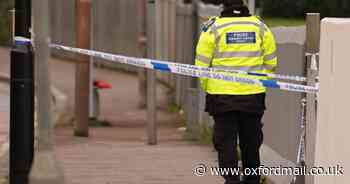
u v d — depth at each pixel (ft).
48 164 75.82
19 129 78.02
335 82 64.75
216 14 129.08
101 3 302.66
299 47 82.79
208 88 75.72
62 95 214.07
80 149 113.70
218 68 75.31
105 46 299.17
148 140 120.26
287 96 88.07
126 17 278.67
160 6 216.54
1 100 188.65
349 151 61.41
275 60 77.15
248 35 75.20
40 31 76.43
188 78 144.97
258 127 76.89
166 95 198.59
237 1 76.43
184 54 152.97
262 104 76.18
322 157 67.82
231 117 75.46
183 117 156.35
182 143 121.90
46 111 76.38
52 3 333.01
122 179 89.81
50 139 76.43
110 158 105.29
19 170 78.38
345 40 62.54
